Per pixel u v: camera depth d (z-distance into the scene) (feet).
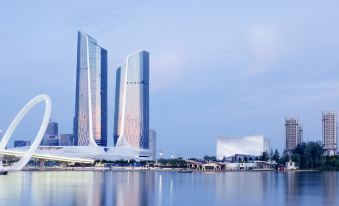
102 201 342.85
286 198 375.25
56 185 515.09
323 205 328.08
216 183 581.94
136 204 327.47
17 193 406.21
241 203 339.77
